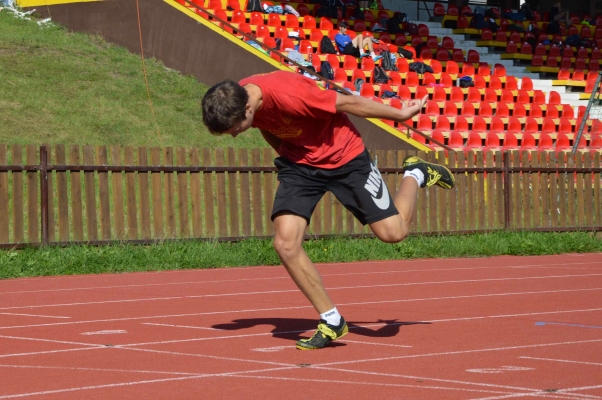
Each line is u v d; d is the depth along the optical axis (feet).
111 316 29.78
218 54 84.38
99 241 49.26
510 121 93.61
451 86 97.50
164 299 34.35
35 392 18.15
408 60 101.55
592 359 21.56
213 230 52.54
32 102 71.77
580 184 63.67
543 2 139.03
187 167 51.78
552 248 56.34
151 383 18.93
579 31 127.44
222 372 20.07
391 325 27.43
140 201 50.65
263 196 54.24
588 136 95.81
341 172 22.49
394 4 124.77
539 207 62.80
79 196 49.32
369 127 78.13
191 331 26.35
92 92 76.69
